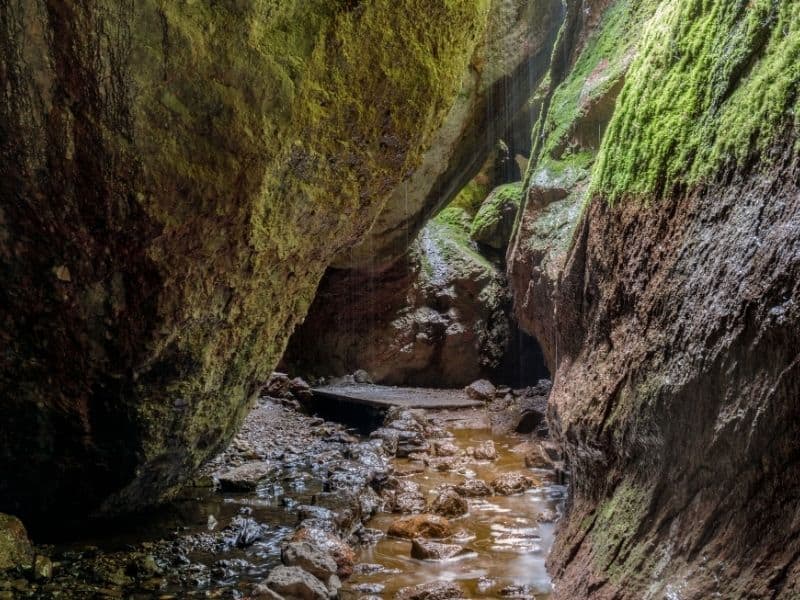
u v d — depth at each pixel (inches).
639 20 193.5
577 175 196.4
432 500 186.4
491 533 161.3
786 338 70.4
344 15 126.3
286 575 123.2
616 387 105.9
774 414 71.6
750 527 74.4
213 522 159.9
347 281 339.3
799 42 80.6
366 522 171.6
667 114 105.7
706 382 82.4
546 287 187.8
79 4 104.3
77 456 136.8
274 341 160.2
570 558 115.1
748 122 85.6
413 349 348.5
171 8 108.4
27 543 130.5
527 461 222.2
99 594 120.6
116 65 108.0
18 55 105.5
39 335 124.1
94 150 111.5
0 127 108.6
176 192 115.5
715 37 99.3
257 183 122.6
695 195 93.9
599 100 191.6
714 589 76.3
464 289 358.6
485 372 354.3
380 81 134.6
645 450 96.8
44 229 116.0
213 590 124.2
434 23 141.9
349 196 145.3
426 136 152.6
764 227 78.0
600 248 118.1
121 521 156.8
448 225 389.1
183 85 111.9
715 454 80.6
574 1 226.2
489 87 238.2
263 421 273.9
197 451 157.4
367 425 290.4
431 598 123.6
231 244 127.1
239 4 113.0
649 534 92.0
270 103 119.0
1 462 132.5
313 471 210.8
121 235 117.3
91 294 122.1
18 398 127.7
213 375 144.2
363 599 124.2
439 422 279.7
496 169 398.3
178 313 127.0
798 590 66.0
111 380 130.6
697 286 88.1
